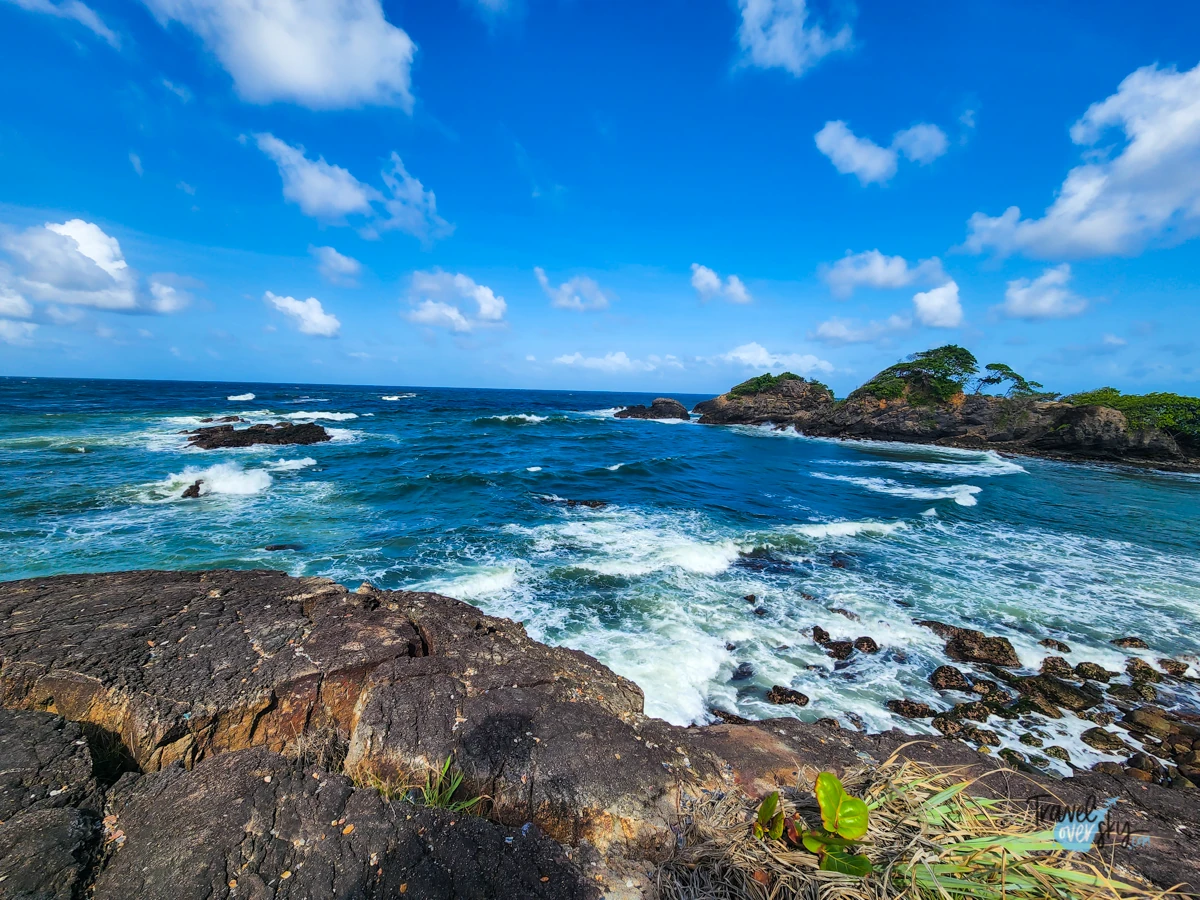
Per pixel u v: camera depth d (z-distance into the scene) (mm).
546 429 39750
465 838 2379
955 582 11016
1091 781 4473
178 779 2514
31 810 2230
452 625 4613
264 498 15148
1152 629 9117
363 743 2971
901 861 2146
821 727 4461
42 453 19531
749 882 2197
